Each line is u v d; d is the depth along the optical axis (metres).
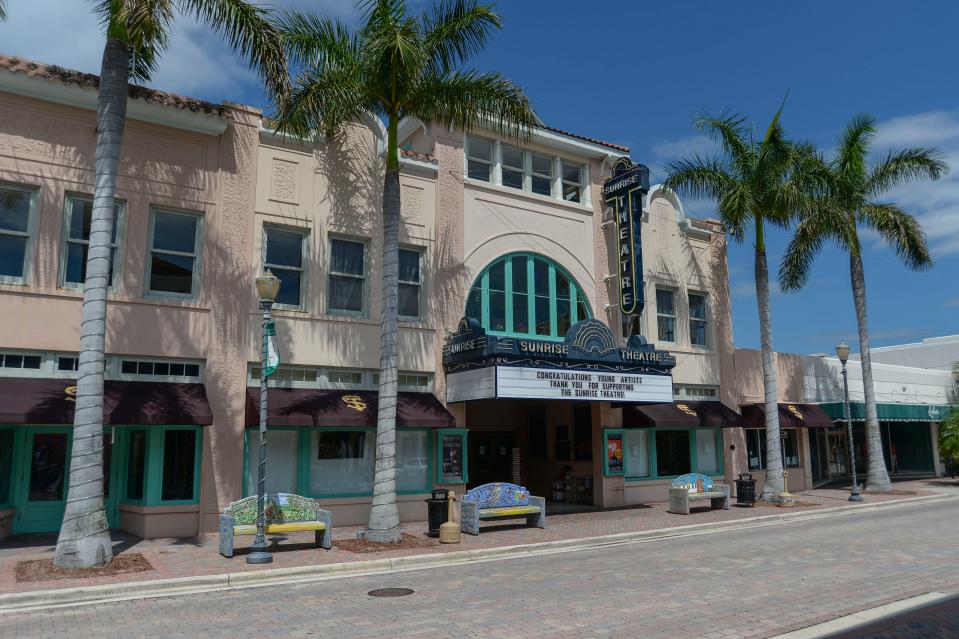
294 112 15.50
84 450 11.34
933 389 35.28
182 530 14.74
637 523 17.67
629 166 22.94
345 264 17.77
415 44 14.66
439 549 13.56
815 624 7.89
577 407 23.45
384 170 18.45
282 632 7.79
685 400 23.98
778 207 22.81
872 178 27.09
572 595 9.59
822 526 17.47
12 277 13.89
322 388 16.94
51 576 10.48
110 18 12.37
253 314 16.19
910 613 8.33
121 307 14.72
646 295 23.52
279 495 13.40
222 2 13.27
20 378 13.54
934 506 22.02
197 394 14.92
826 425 27.34
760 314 23.58
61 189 14.39
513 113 16.09
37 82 13.93
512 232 20.80
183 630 7.93
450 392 18.56
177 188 15.64
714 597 9.30
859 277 27.50
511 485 16.66
